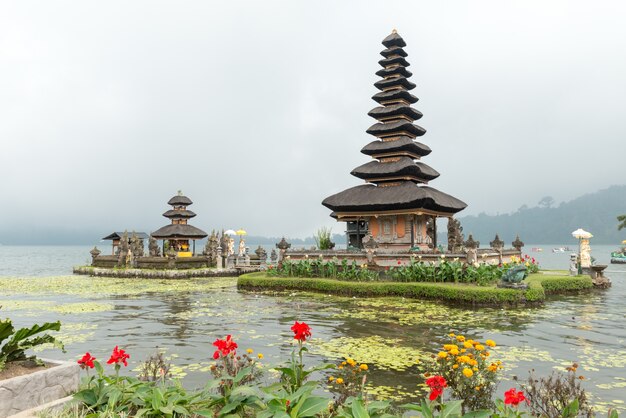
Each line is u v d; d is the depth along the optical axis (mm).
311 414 5188
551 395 6723
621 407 7809
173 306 21453
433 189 38344
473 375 6875
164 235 50844
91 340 13742
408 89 41719
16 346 7055
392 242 34781
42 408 6332
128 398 6453
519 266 21188
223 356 6996
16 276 45938
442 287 21609
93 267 49969
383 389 8797
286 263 29703
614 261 67062
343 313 18484
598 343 12945
